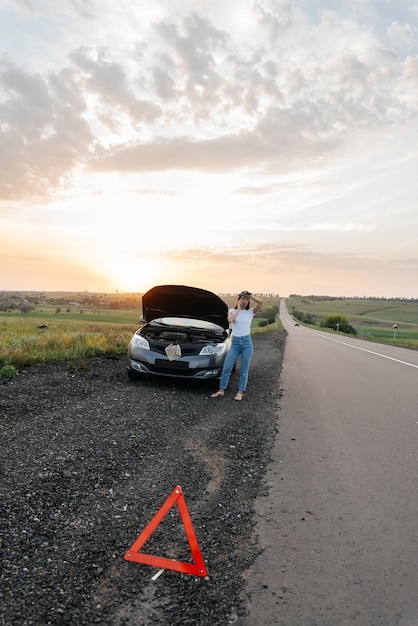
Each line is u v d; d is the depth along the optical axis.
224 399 8.07
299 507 3.84
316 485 4.34
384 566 2.99
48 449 4.74
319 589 2.72
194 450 5.16
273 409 7.61
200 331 9.39
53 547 2.97
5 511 3.37
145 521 3.43
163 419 6.34
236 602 2.57
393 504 3.96
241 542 3.23
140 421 6.11
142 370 8.52
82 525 3.29
